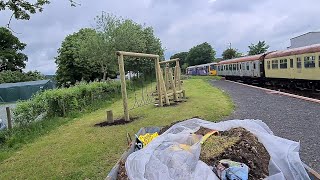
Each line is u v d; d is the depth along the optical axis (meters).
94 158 6.97
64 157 7.34
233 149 4.38
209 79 45.59
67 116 14.24
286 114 10.85
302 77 22.06
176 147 4.41
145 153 4.22
